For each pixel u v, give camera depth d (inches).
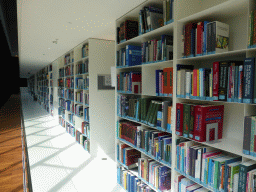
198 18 76.9
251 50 58.6
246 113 59.6
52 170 144.3
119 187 123.0
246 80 56.1
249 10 57.1
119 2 99.4
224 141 73.7
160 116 92.3
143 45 103.3
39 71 589.0
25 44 198.1
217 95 65.2
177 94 81.7
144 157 111.3
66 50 232.1
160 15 99.7
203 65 86.5
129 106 116.0
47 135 237.9
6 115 377.4
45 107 461.4
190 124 75.7
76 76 219.1
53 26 137.8
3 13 189.6
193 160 74.3
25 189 107.0
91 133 174.9
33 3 98.8
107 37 171.5
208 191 74.5
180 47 81.7
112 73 137.4
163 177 91.7
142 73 105.7
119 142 130.7
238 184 58.2
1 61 467.2
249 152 57.7
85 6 104.0
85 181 129.5
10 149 184.7
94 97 176.4
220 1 78.1
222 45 69.5
